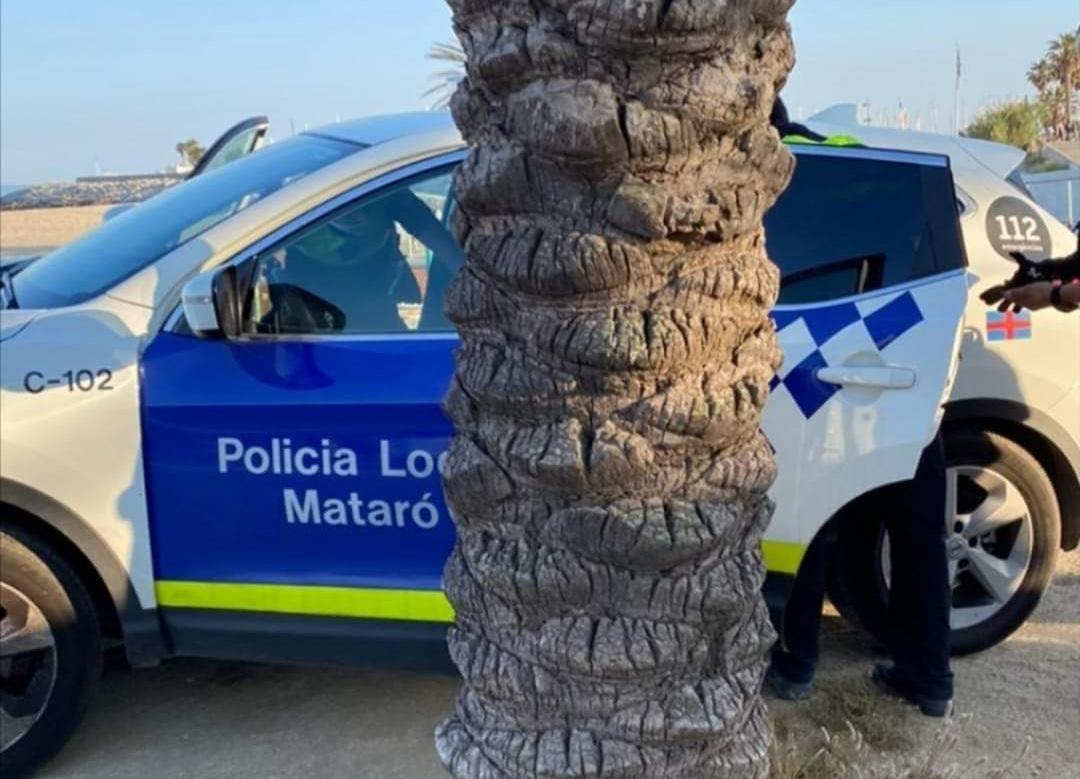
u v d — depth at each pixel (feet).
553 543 6.18
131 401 10.62
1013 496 13.29
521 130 5.72
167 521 10.79
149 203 13.19
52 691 10.73
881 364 11.25
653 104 5.54
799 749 11.07
